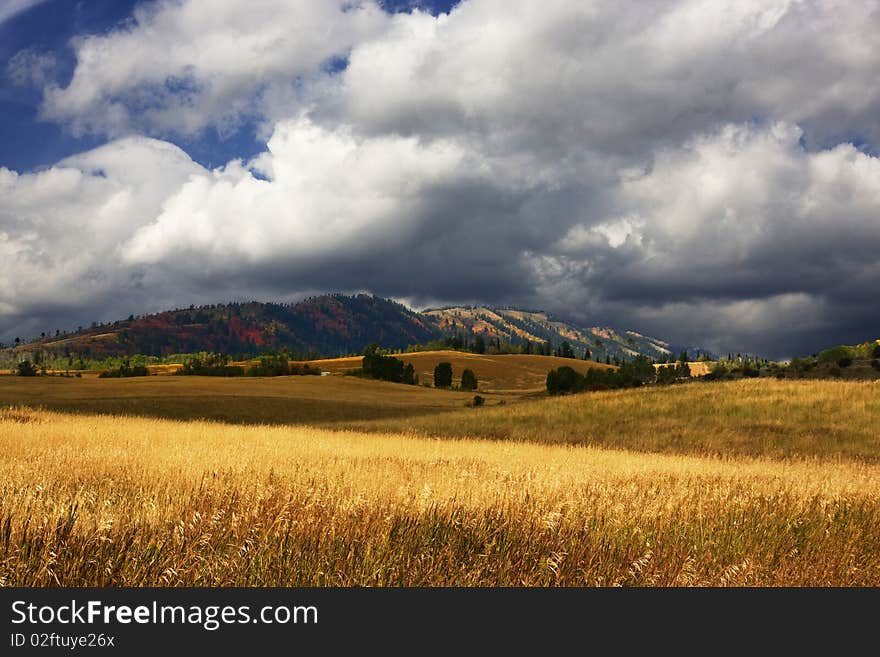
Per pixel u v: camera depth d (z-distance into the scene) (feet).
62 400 223.71
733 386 151.43
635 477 46.88
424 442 91.35
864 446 102.27
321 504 28.30
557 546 26.58
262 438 75.20
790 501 37.93
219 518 25.12
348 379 385.29
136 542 23.15
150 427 86.99
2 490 28.99
